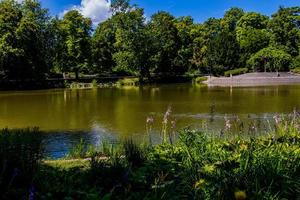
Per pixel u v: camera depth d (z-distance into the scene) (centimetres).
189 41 8975
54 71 7850
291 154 664
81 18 7438
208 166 606
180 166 673
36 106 3488
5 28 6197
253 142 747
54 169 748
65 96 4634
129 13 7644
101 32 8431
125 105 3388
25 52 6328
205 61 8469
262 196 493
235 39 8531
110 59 8350
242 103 3316
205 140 763
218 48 8350
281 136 890
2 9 6325
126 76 7994
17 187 582
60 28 7356
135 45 7600
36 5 7119
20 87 6312
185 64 8750
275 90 4866
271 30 9181
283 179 542
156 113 2752
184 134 798
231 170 564
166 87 6091
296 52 8962
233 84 6562
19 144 688
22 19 6359
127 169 648
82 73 8231
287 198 515
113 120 2438
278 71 8181
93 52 7988
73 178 661
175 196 543
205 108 2995
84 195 567
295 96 3916
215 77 7756
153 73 8300
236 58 8400
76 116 2703
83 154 1080
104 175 629
